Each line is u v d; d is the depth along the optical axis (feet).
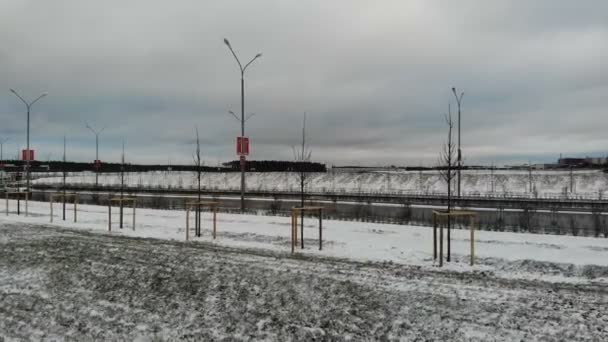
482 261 43.68
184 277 37.83
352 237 58.39
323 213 106.83
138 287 35.12
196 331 25.90
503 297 31.91
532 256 44.96
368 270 40.16
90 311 29.63
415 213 104.42
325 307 29.84
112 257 46.52
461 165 144.77
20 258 46.57
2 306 30.89
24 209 108.99
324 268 40.98
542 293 32.91
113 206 120.98
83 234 64.03
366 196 156.46
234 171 348.18
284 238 58.49
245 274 38.70
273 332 25.66
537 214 98.43
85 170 483.51
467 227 77.77
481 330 25.71
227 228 67.97
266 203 135.44
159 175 356.79
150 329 26.27
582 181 201.46
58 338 25.04
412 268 41.04
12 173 380.37
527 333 25.22
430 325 26.50
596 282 36.17
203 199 145.07
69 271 40.57
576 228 77.36
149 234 63.26
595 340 24.21
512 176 222.69
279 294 32.78
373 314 28.45
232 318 27.96
